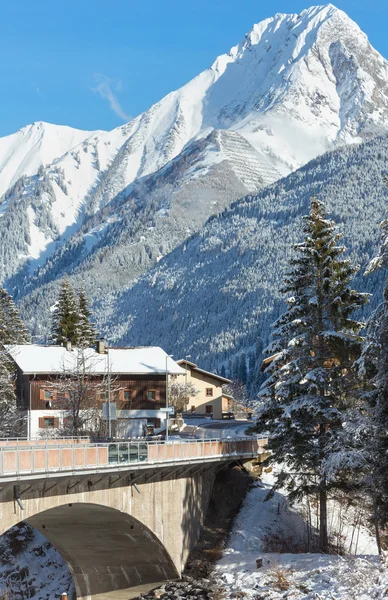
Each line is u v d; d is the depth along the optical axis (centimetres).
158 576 5781
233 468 6894
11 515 4091
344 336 5603
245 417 13462
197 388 12412
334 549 5741
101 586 6000
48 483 4325
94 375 9006
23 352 9538
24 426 8394
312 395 5641
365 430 4956
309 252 5753
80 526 5431
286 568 5300
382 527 5275
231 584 5341
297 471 5841
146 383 9900
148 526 5356
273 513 6406
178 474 5797
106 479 4884
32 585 6550
